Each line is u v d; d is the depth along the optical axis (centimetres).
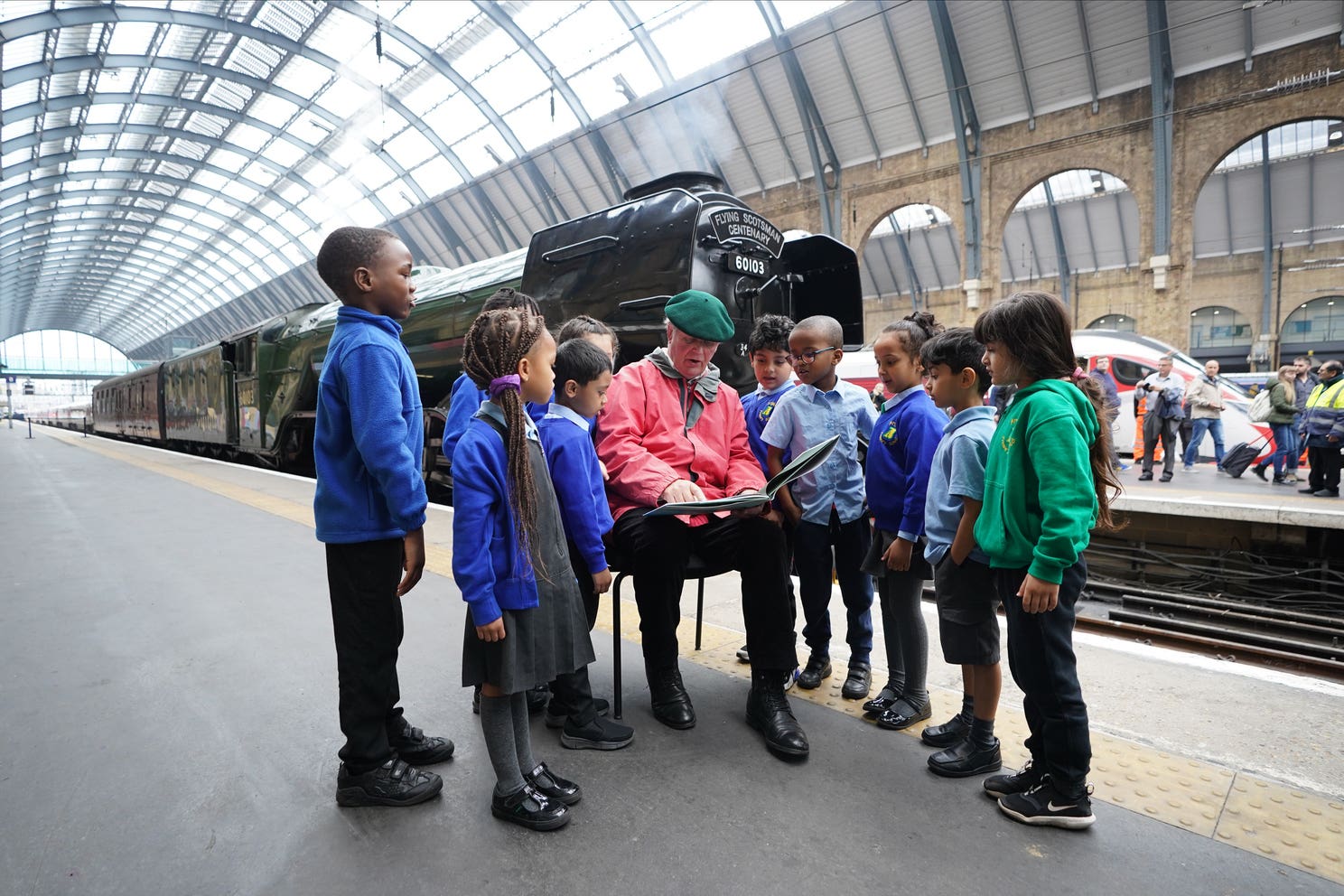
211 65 2542
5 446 1969
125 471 1110
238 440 1265
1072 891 153
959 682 273
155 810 186
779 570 229
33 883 156
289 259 4469
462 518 175
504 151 2695
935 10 1622
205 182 3822
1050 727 177
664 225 537
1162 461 1063
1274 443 804
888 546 241
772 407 299
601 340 267
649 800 192
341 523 186
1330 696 250
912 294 3391
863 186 1995
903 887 155
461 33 2245
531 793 184
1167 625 495
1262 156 2550
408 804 189
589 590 248
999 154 1759
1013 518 180
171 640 314
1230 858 164
